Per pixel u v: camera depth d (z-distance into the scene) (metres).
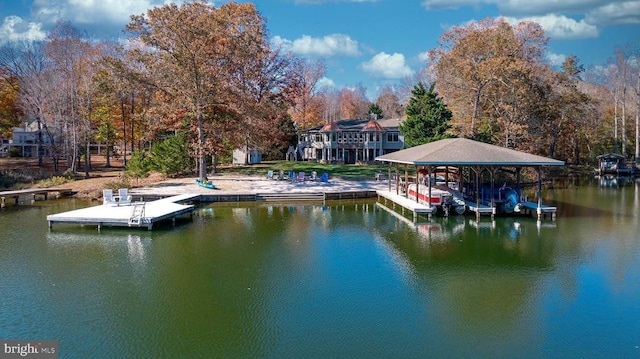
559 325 11.19
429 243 18.97
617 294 13.12
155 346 10.16
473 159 23.06
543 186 41.44
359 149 63.09
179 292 13.27
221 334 10.72
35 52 39.59
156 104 40.19
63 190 31.52
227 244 18.69
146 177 36.44
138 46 46.38
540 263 16.12
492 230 21.41
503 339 10.50
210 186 33.06
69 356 9.69
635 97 65.75
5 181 34.88
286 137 60.00
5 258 16.36
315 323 11.32
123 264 15.83
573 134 62.84
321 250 17.86
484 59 46.59
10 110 51.22
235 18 36.12
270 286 13.81
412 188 27.89
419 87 48.91
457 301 12.68
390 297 12.97
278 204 29.84
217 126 37.09
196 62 33.03
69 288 13.48
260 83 44.78
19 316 11.58
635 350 9.99
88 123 41.84
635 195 34.59
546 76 48.81
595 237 19.89
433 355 9.80
